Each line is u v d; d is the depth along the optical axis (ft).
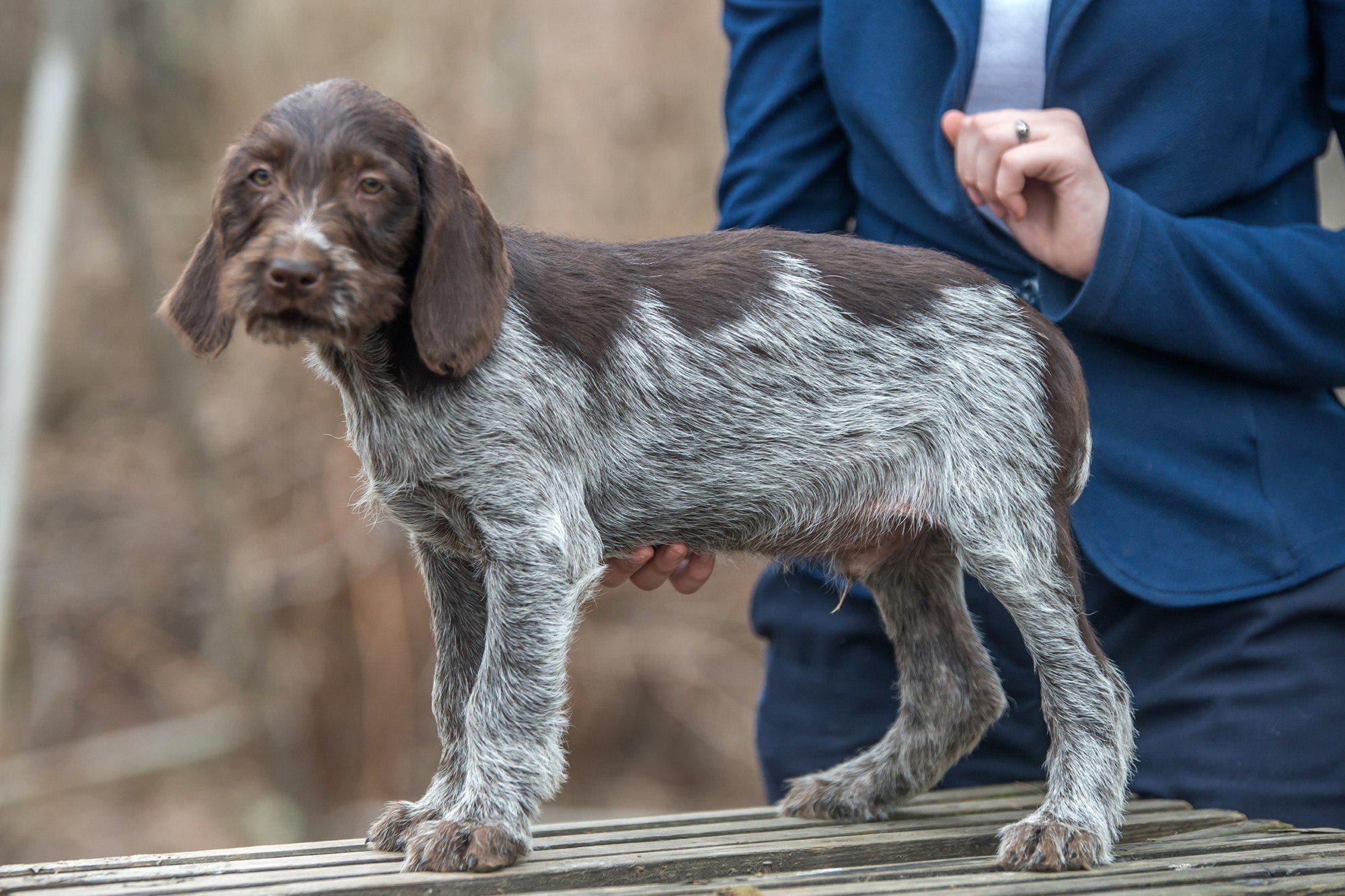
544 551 20.62
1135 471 24.00
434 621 22.56
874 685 26.84
